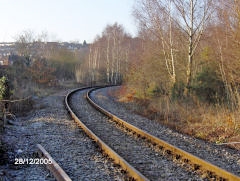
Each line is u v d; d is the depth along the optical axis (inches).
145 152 366.9
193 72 887.7
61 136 444.1
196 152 380.2
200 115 639.8
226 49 679.7
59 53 2433.6
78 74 2265.0
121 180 266.8
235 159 354.6
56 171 269.9
